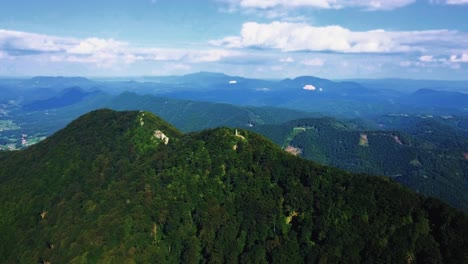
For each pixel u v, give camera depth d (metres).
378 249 122.69
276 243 133.25
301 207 140.75
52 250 138.25
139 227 136.88
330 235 129.75
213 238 136.50
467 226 119.69
